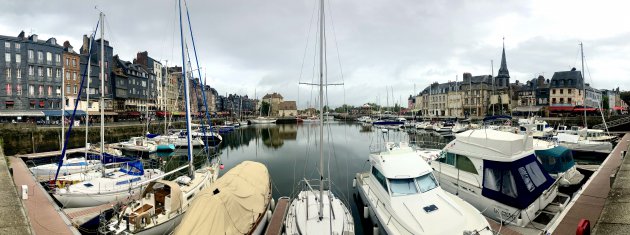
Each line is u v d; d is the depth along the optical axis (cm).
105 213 1152
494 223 1035
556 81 6662
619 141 2811
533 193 1069
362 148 3547
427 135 4978
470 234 830
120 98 6178
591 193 1196
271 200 1347
